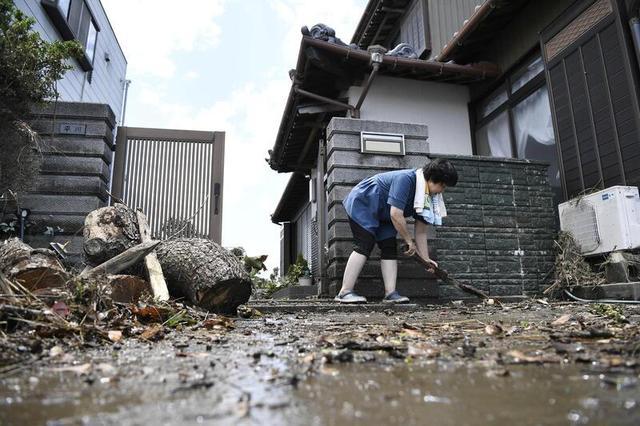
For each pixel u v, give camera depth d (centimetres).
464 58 713
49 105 489
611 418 71
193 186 521
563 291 459
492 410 77
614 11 457
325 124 719
